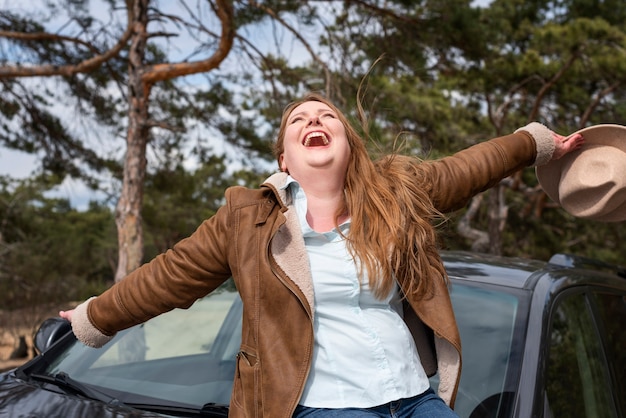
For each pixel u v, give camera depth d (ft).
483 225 65.26
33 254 64.13
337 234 6.91
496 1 50.26
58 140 43.73
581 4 56.18
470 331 8.82
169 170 41.52
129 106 33.45
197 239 6.97
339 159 7.12
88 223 84.74
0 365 49.62
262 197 6.93
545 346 8.45
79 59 38.50
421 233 7.07
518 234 68.49
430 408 6.69
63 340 9.94
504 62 42.88
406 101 39.47
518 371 8.12
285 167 7.85
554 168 9.11
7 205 62.13
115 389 8.77
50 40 37.81
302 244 6.70
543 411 7.80
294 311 6.48
